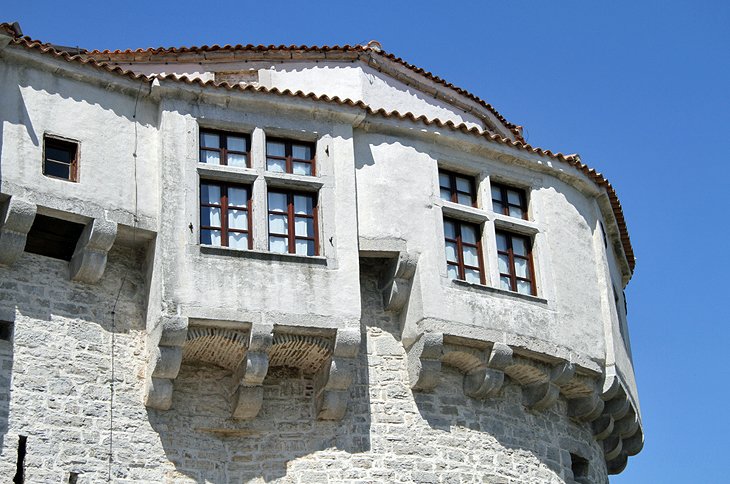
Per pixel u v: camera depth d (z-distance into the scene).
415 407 27.16
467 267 28.64
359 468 26.19
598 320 30.44
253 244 26.28
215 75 31.70
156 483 24.83
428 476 26.61
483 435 27.72
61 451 24.02
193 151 26.59
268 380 26.61
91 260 25.42
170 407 25.52
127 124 26.64
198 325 25.39
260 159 27.00
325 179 27.36
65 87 26.23
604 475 31.41
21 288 24.95
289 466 25.95
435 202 28.56
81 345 25.11
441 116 33.69
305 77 32.12
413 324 27.42
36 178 25.17
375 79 32.66
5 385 23.97
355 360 26.62
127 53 30.83
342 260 26.77
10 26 25.62
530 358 28.48
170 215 25.89
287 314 25.91
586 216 31.50
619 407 30.88
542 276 29.52
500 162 29.95
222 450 25.92
